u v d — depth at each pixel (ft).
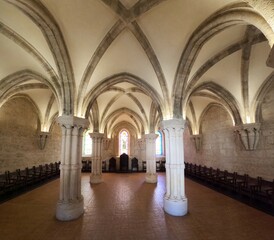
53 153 53.52
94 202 27.30
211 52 23.75
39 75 26.23
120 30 20.70
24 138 40.65
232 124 38.50
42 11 16.80
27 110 41.57
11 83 27.68
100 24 19.98
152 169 43.27
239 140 36.22
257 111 30.86
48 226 19.07
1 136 34.06
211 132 45.73
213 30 18.81
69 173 22.40
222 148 41.42
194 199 28.66
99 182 42.37
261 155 30.81
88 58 23.17
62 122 22.52
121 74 28.30
